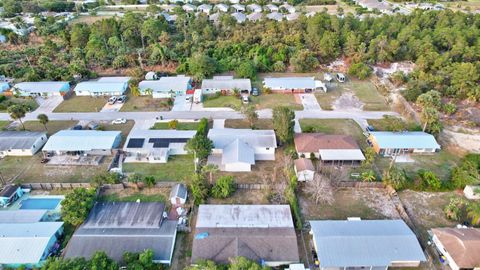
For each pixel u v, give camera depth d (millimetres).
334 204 52438
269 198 52969
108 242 43250
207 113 80125
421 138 65000
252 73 97875
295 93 90812
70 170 59969
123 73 103688
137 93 88750
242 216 47531
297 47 110938
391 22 124438
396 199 53125
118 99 85938
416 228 48000
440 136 69812
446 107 77812
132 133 67938
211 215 47656
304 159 58688
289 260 41188
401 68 104562
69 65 103750
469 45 107375
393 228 44750
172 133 68000
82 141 63969
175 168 60594
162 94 88250
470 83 83500
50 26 133875
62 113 80312
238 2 176250
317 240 42594
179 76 99000
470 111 78625
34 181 57062
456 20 123688
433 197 53844
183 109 82125
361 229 44531
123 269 39406
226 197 53344
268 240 43062
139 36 124125
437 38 111188
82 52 111375
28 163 61875
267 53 108375
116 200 52906
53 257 40625
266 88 90188
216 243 42656
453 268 41125
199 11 158875
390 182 54312
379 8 160750
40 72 98688
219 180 53469
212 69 99125
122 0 183750
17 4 161875
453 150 65562
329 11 161125
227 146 62969
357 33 116562
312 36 114812
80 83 91562
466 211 50406
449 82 88500
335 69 106438
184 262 42562
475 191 51688
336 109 82062
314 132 70438
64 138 64500
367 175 56188
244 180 57219
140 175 58062
